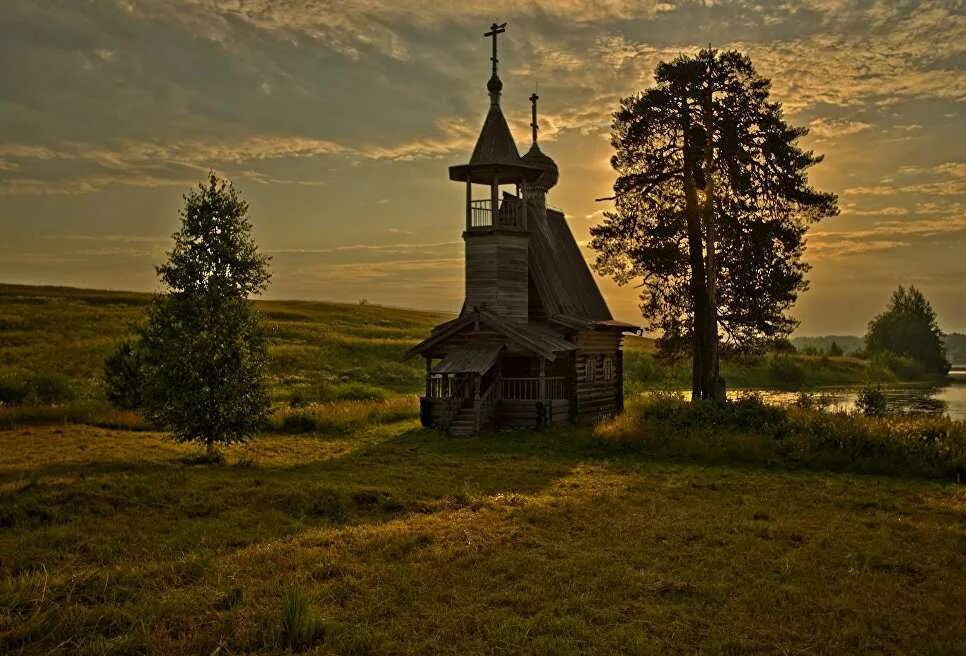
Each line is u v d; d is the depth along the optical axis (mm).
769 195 36375
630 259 38438
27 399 40375
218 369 24969
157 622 10336
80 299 88312
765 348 38781
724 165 35625
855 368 94250
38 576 11859
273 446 29234
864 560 13477
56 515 15820
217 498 17703
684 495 19438
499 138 37281
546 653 9453
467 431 32250
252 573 12477
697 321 36344
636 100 37500
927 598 11523
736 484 20953
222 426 25031
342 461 25547
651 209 38281
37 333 65000
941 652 9562
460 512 17062
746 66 36188
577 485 20797
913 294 116062
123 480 19078
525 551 13859
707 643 9773
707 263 35781
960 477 22156
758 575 12617
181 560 12797
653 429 27969
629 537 14891
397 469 23484
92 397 44281
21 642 9727
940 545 14602
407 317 112375
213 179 26078
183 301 25406
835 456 23938
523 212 37500
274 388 51812
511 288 36562
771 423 27266
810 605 11219
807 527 15953
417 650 9570
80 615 10359
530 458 26203
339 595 11508
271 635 9883
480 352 34344
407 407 39938
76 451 26578
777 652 9664
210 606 10945
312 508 17219
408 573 12516
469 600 11328
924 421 26172
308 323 86625
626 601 11328
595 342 40500
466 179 37250
